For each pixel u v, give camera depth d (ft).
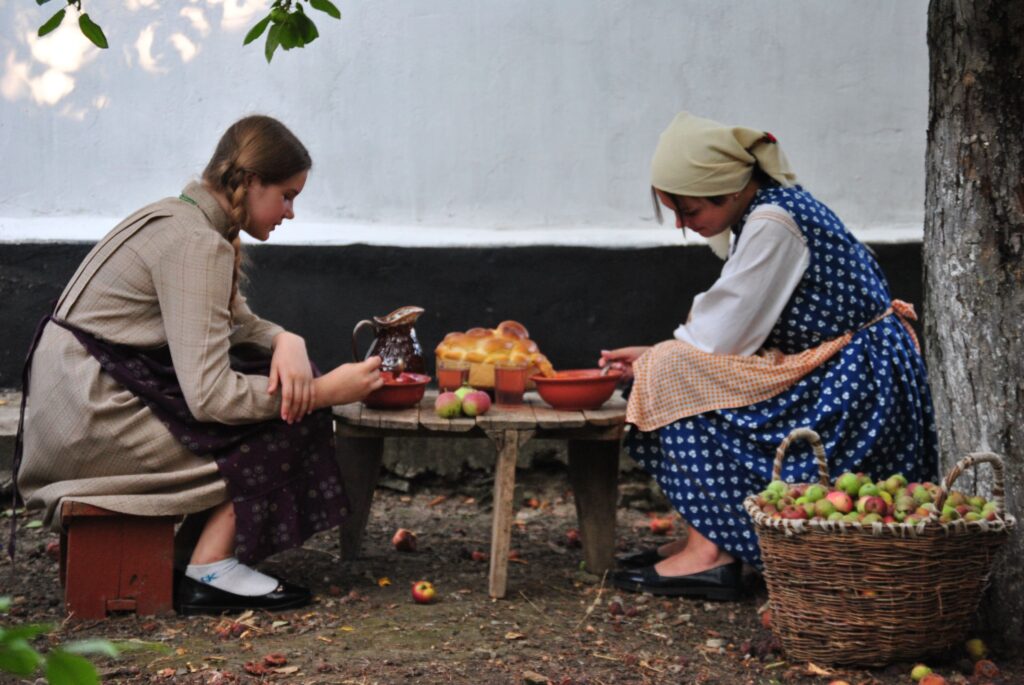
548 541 14.40
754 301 11.09
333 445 11.21
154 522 10.76
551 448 16.46
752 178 11.59
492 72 16.48
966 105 10.32
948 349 10.57
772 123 16.40
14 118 16.58
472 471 16.52
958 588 9.46
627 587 11.97
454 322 16.57
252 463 10.76
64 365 10.55
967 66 10.28
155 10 16.56
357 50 16.51
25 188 16.66
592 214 16.65
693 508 11.43
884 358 11.18
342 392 10.93
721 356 11.29
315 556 13.37
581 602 11.60
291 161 10.96
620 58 16.39
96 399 10.50
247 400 10.55
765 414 11.16
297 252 16.43
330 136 16.62
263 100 16.63
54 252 16.47
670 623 10.96
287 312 16.55
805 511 9.62
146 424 10.57
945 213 10.57
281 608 11.07
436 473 16.51
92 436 10.46
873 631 9.45
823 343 11.24
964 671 9.52
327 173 16.67
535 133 16.55
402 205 16.72
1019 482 9.98
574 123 16.51
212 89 16.65
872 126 16.40
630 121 16.48
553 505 16.39
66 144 16.65
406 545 13.67
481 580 12.44
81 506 10.44
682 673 9.53
